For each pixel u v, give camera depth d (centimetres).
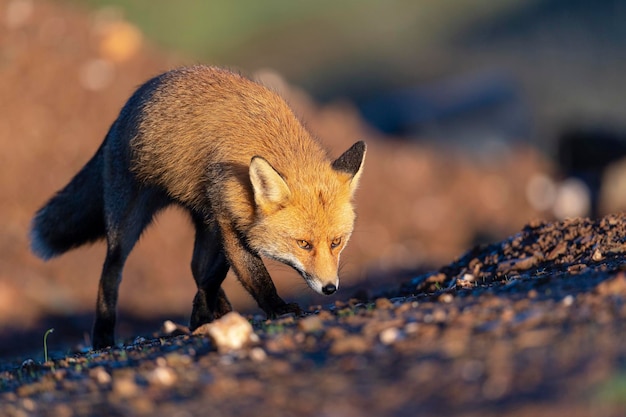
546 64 5762
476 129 4472
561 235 1372
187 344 1054
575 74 5544
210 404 778
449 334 859
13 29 3616
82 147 3297
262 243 1250
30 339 2291
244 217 1259
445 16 6869
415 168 3938
